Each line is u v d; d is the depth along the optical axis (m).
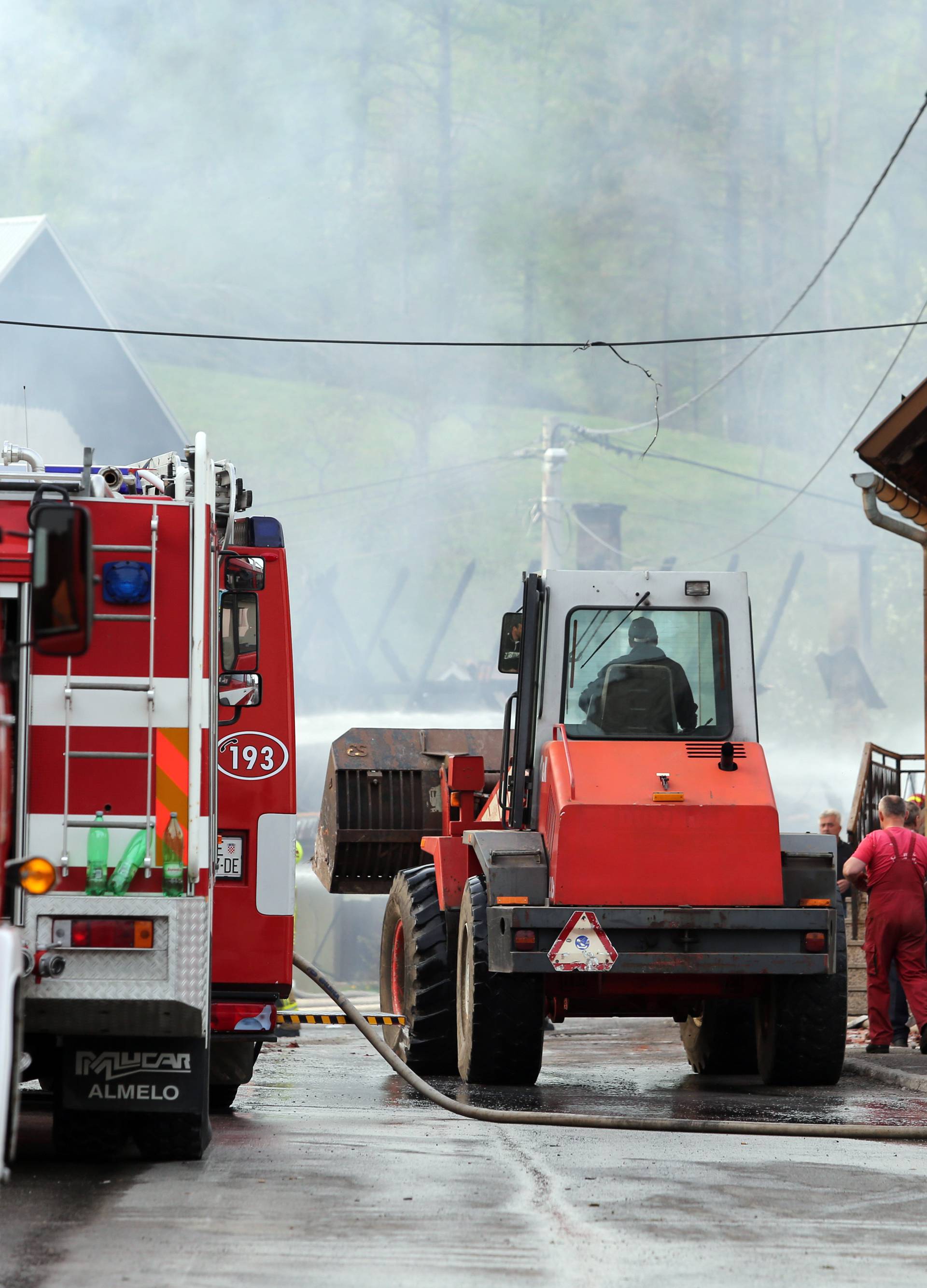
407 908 42.16
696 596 37.69
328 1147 26.39
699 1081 39.41
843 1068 38.44
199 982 22.30
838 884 36.44
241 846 30.83
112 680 22.80
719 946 34.81
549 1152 26.27
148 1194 21.64
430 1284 16.94
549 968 34.53
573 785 35.19
